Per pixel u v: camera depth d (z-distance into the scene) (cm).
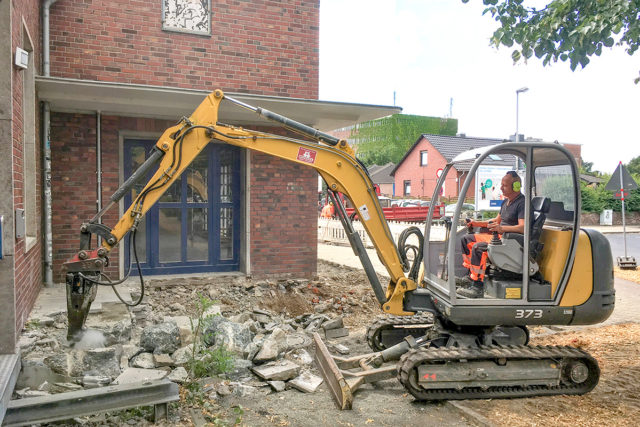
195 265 931
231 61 889
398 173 5059
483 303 491
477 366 484
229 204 949
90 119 816
